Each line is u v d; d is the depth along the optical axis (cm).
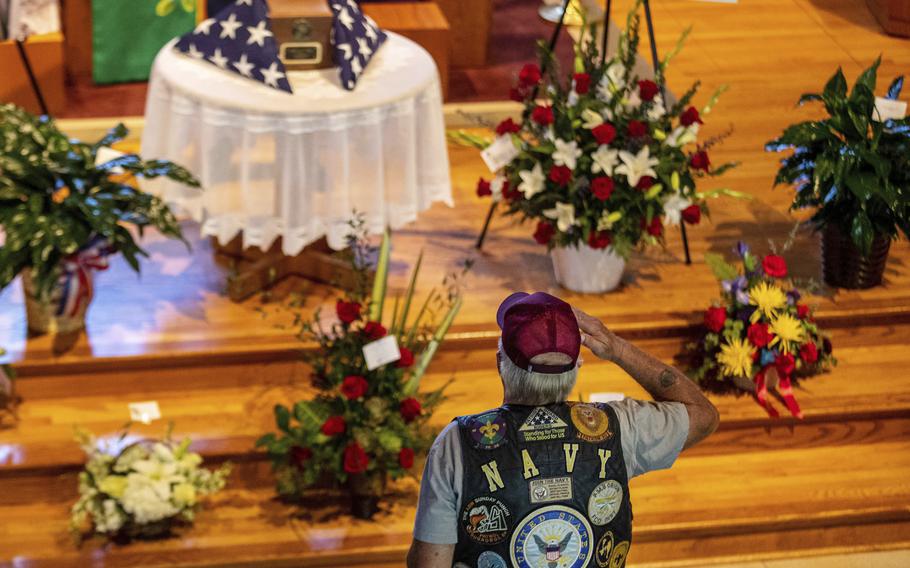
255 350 537
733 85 759
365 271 501
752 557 514
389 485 514
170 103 534
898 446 555
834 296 591
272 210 529
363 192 534
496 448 297
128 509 467
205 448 506
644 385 317
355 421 473
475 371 563
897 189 555
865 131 554
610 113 530
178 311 560
